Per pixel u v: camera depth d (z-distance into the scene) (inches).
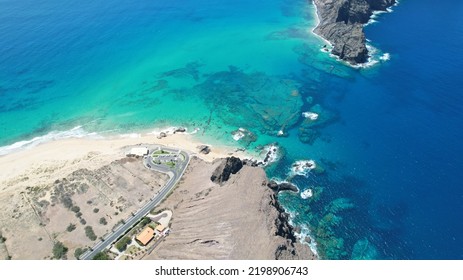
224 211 4399.6
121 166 5388.8
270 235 3991.1
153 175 5251.0
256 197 4471.0
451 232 4532.5
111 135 6215.6
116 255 4180.6
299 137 6043.3
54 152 5831.7
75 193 4909.0
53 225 4505.4
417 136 5979.3
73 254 4190.5
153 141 6018.7
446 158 5551.2
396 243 4436.5
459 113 6441.9
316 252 4347.9
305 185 5196.9
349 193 5073.8
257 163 5556.1
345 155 5684.1
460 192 5029.5
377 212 4805.6
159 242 4330.7
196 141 6018.7
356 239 4493.1
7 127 6417.3
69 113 6756.9
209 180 4955.7
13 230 4443.9
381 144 5856.3
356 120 6363.2
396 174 5334.6
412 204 4894.2
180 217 4564.5
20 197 4842.5
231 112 6663.4
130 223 4537.4
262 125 6333.7
